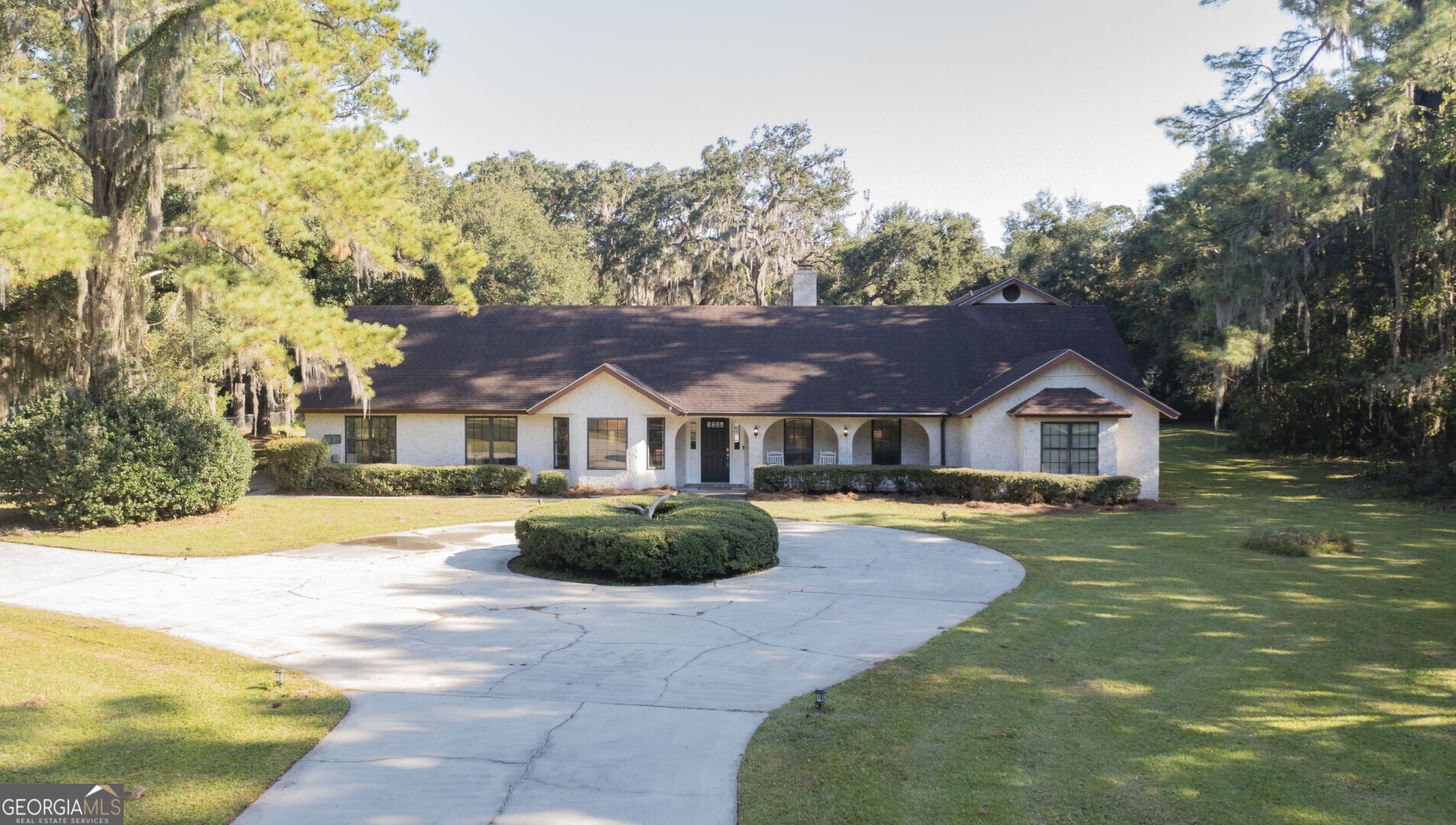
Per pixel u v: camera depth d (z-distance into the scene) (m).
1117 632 9.95
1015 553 15.12
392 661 8.64
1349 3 22.03
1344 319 27.17
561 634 9.73
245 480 19.23
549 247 46.19
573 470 24.80
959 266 47.97
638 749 6.47
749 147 60.19
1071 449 23.02
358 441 25.94
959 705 7.54
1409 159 21.75
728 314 29.42
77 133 16.83
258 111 16.94
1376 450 26.94
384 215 18.94
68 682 7.49
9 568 13.27
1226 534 17.25
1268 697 7.84
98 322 17.33
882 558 14.68
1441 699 7.82
